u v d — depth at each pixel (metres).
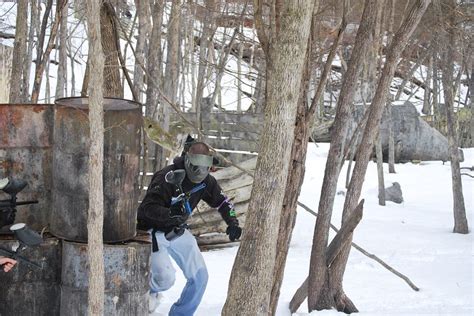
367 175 19.52
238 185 10.02
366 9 6.31
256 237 3.86
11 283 4.62
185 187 5.42
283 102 3.74
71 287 4.56
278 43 3.72
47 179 4.92
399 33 6.21
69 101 4.78
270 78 3.93
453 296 7.12
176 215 5.37
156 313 5.86
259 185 3.83
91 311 3.39
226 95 27.09
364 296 7.12
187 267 5.55
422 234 11.69
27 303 4.66
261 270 3.88
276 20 4.31
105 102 4.85
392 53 6.28
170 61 10.12
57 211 4.67
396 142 22.44
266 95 4.31
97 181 3.35
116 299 4.59
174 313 5.67
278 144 3.77
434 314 6.32
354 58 6.33
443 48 13.73
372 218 13.34
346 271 8.57
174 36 10.16
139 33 9.52
